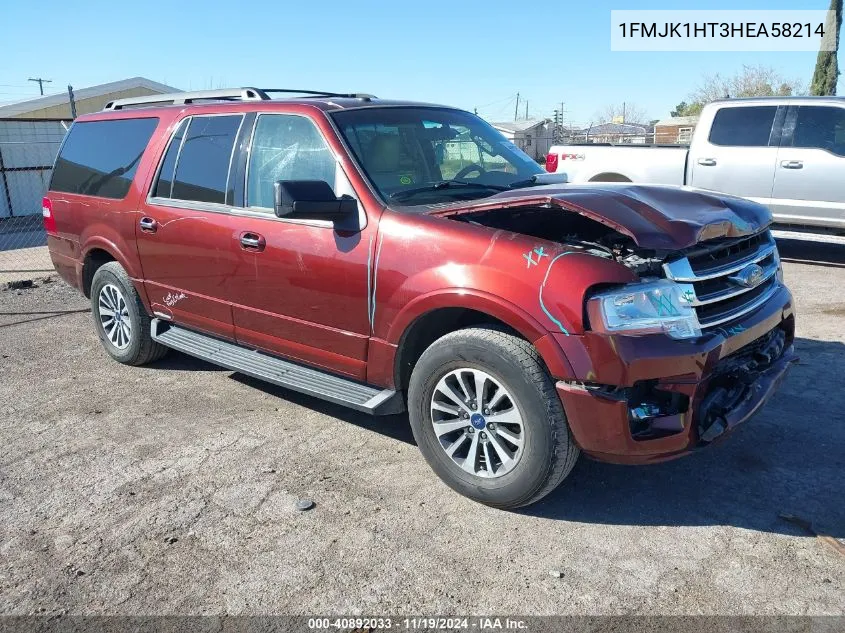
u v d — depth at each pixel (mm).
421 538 3260
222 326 4719
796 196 9000
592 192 3480
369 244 3697
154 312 5297
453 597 2855
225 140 4586
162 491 3748
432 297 3418
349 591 2912
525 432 3221
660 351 3000
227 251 4453
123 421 4680
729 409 3215
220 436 4406
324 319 4004
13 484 3867
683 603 2773
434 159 4316
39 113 24188
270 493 3693
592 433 3088
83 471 3994
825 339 5844
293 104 4270
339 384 4070
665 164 9992
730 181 9453
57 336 6781
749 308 3572
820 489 3557
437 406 3568
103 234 5461
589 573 2977
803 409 4469
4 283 9391
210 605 2855
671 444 3086
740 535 3203
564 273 3068
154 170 5031
